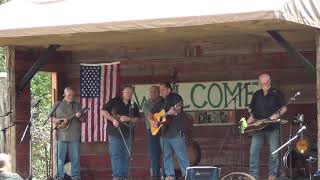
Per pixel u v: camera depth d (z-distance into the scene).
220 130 14.06
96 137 14.79
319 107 11.03
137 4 11.00
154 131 12.27
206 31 11.95
